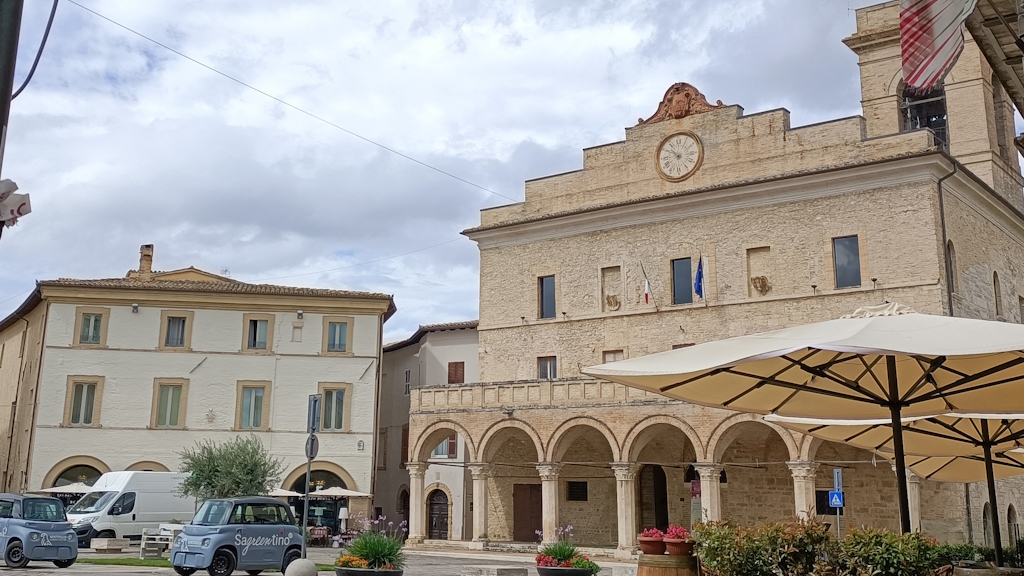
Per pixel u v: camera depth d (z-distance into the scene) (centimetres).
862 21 5081
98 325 5288
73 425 5134
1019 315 4741
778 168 4359
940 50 1221
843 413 1466
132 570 2859
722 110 4562
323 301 5456
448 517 5847
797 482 3841
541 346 4909
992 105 4909
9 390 6078
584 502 4788
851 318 1223
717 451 3988
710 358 1121
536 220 4978
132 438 5175
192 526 2675
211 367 5316
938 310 3831
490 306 5141
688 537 1388
